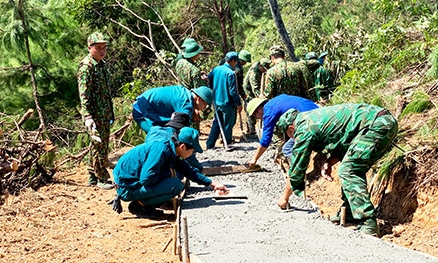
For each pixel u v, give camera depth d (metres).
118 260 5.60
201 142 11.46
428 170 6.32
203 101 7.71
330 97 9.99
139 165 6.61
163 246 5.94
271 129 7.25
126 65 18.17
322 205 7.36
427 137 6.68
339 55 11.55
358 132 5.96
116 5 16.56
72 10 16.73
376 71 8.96
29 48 15.82
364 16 14.81
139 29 17.27
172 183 6.63
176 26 18.22
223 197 7.22
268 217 6.44
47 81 16.11
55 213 6.99
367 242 5.55
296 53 13.12
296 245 5.52
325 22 15.39
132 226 6.59
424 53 8.37
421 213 6.16
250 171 8.40
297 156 6.11
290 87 8.28
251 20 18.98
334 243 5.55
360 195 5.84
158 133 6.95
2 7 15.66
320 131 6.04
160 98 7.71
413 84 7.93
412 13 9.92
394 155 6.80
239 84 11.34
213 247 5.58
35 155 8.35
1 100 15.64
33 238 6.16
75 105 16.16
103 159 8.13
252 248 5.47
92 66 7.74
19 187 7.97
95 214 7.05
